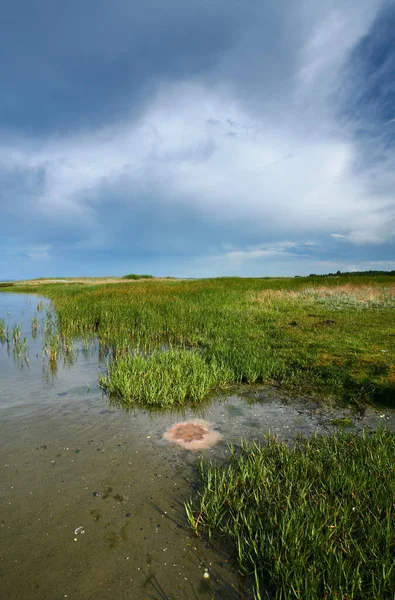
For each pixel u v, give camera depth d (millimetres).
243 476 3559
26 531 2959
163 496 3451
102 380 6945
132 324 12789
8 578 2504
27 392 6414
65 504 3307
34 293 29422
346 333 10492
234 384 6953
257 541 2820
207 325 12039
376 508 3150
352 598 2312
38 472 3836
